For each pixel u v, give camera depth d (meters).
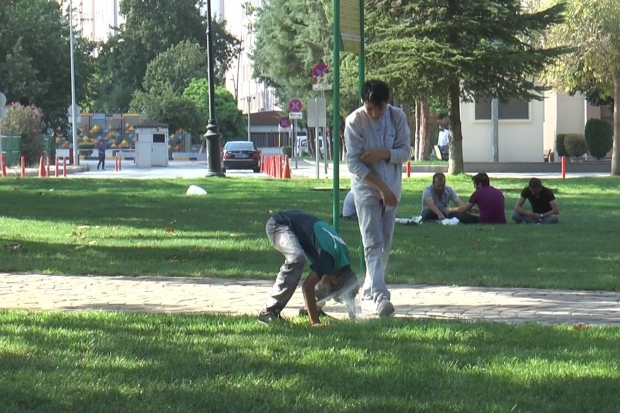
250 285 13.52
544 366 7.82
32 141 68.00
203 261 15.95
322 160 83.06
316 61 66.44
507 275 14.35
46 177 46.16
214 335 9.12
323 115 43.78
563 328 9.73
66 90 94.25
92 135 104.56
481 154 58.22
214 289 13.12
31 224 22.41
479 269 15.05
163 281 13.88
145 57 132.38
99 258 16.17
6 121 66.81
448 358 8.11
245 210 26.92
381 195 10.54
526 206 30.61
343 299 10.34
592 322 10.61
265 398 6.71
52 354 8.05
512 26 39.75
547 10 40.06
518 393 6.93
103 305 11.70
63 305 11.69
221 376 7.34
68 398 6.63
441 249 17.89
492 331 9.45
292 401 6.66
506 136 58.56
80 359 7.88
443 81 39.81
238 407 6.46
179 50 122.00
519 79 40.78
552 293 12.88
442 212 23.97
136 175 55.56
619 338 9.14
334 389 6.99
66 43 94.06
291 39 70.56
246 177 45.97
